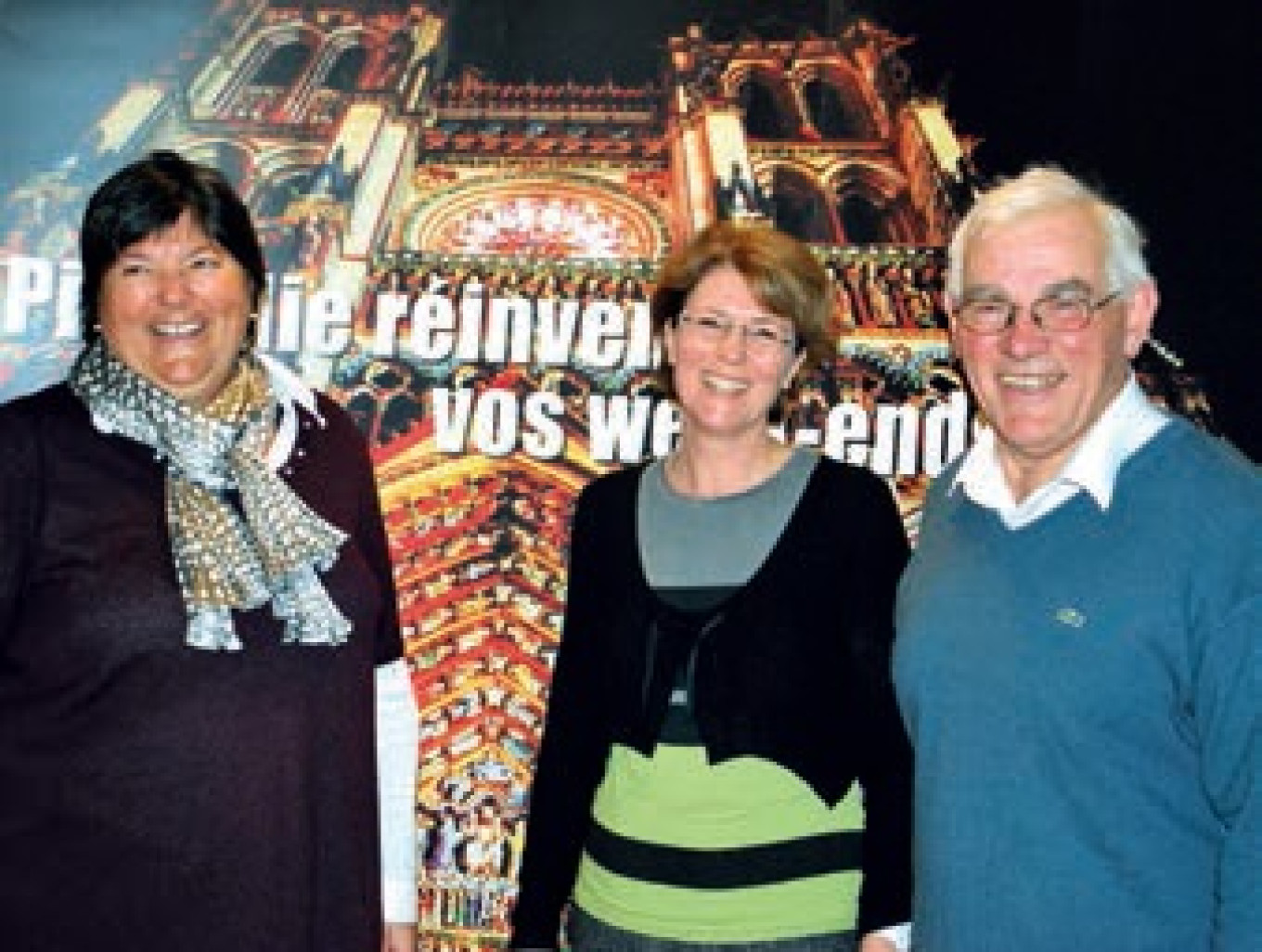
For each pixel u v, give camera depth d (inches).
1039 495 56.5
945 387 99.5
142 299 60.2
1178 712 52.4
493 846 100.9
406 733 72.9
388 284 100.8
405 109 101.3
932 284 99.7
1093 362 54.9
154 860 58.3
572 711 72.3
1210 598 50.5
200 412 63.3
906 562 69.4
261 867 60.1
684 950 65.5
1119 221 56.1
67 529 58.7
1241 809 49.9
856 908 67.4
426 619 100.7
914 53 100.4
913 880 62.4
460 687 101.0
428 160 101.1
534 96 101.1
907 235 99.8
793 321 70.1
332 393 100.7
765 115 100.9
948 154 99.9
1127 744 52.7
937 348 99.6
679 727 67.2
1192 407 96.7
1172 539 51.9
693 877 65.9
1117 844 52.8
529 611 101.0
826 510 68.7
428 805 101.0
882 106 100.4
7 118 100.7
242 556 61.1
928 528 63.8
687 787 66.6
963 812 56.3
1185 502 52.3
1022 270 55.4
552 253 100.9
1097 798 53.0
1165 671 51.9
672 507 70.9
